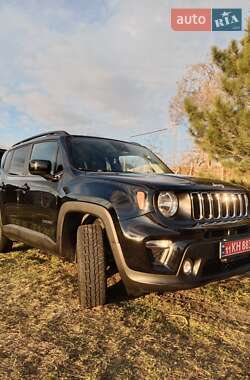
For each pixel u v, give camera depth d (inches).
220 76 366.9
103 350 91.6
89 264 113.9
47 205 135.9
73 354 89.4
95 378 79.1
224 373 82.4
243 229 116.0
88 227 114.9
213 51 373.7
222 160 372.5
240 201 116.3
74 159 137.6
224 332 102.3
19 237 164.6
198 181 115.2
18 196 163.0
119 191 107.2
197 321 109.2
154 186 102.7
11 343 94.6
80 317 110.5
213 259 105.1
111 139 166.9
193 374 81.7
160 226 97.9
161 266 98.3
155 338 98.3
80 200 116.2
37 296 127.9
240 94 337.4
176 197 102.0
